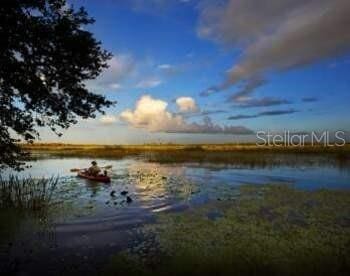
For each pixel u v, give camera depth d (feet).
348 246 34.96
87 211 52.21
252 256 31.91
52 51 32.42
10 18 28.50
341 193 67.92
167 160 173.47
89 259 31.81
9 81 31.19
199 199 63.41
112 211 52.65
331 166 128.36
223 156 190.70
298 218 47.11
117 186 80.89
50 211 51.26
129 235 39.63
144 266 29.86
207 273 27.50
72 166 143.23
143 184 84.33
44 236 38.93
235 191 72.38
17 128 34.63
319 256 31.68
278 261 30.48
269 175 102.37
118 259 31.37
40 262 30.96
